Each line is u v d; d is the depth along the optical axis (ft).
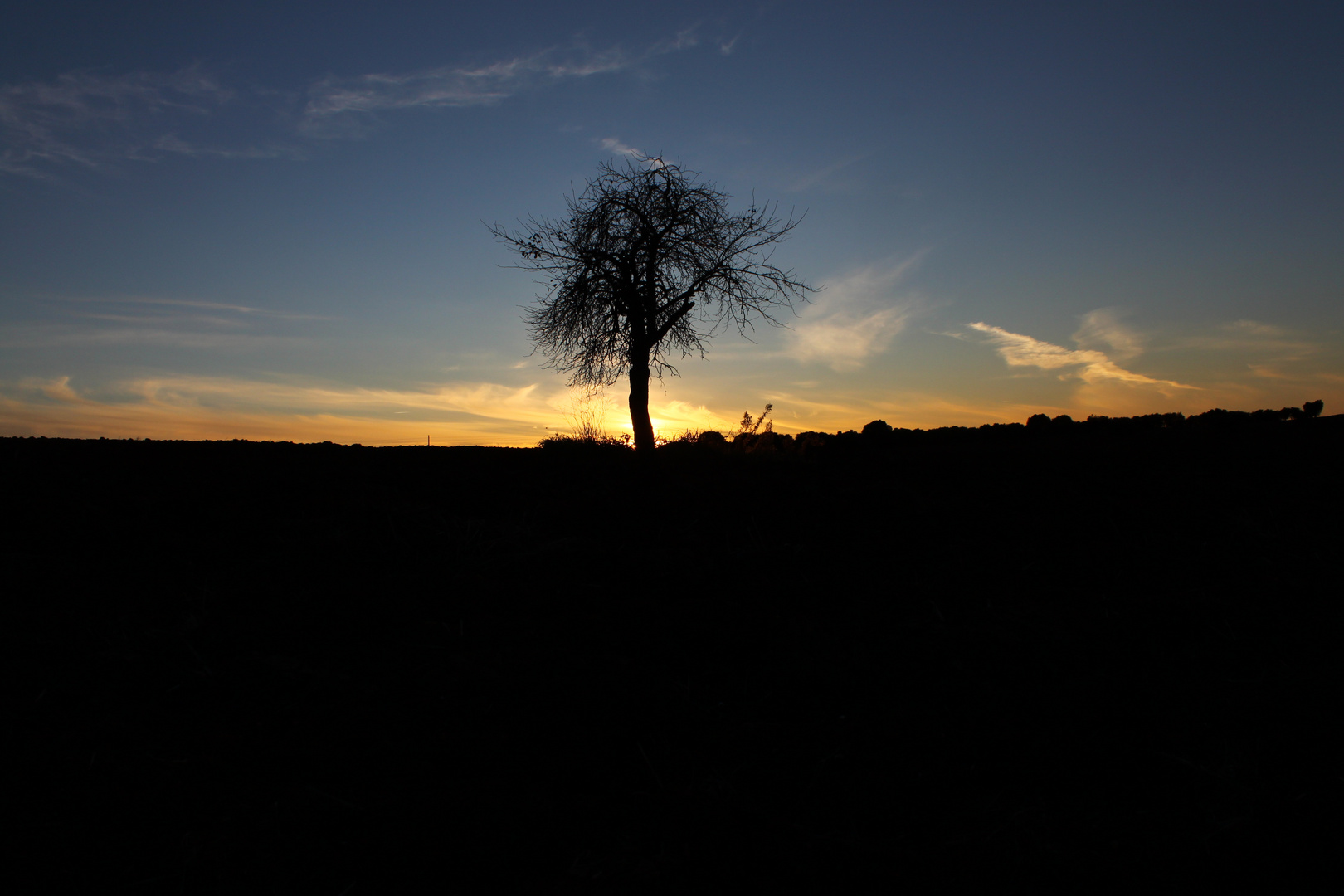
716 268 51.44
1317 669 11.66
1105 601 14.28
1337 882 7.91
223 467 22.99
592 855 8.40
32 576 14.32
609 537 18.37
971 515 18.86
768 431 37.01
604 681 11.91
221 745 10.00
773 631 13.58
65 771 9.21
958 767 10.14
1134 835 8.74
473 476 23.49
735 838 8.68
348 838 8.45
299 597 14.42
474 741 10.41
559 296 52.21
